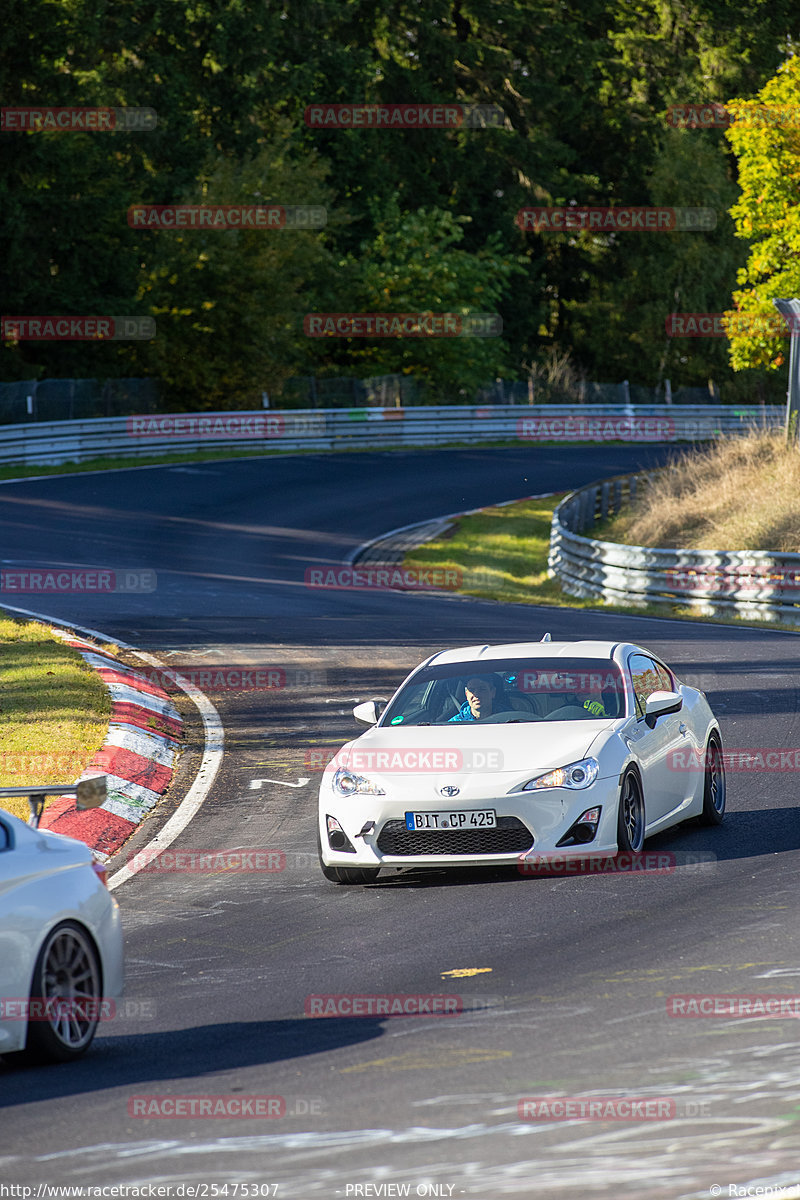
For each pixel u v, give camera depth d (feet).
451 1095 65.98
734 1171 54.95
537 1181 55.01
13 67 581.12
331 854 115.44
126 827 140.05
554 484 590.96
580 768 113.19
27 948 74.64
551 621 298.97
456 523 492.54
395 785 114.42
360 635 269.03
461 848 112.06
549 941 95.09
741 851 119.85
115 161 650.84
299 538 440.45
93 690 197.26
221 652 246.68
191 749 176.14
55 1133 64.03
